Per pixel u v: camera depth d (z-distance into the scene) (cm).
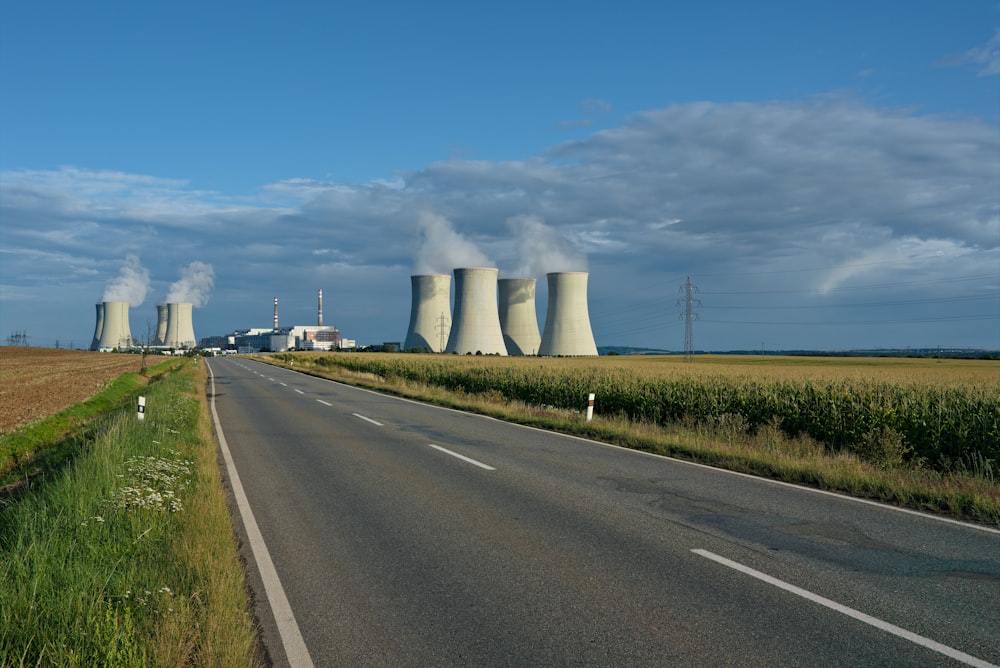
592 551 581
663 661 375
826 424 1430
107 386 2858
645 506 752
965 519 704
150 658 364
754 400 1628
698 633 412
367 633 416
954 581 506
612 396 1939
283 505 760
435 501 777
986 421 1184
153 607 427
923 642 400
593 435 1408
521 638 406
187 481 811
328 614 445
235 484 883
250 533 643
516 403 2073
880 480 869
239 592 467
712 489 851
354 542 612
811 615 440
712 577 513
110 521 589
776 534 637
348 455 1127
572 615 441
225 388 3044
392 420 1689
